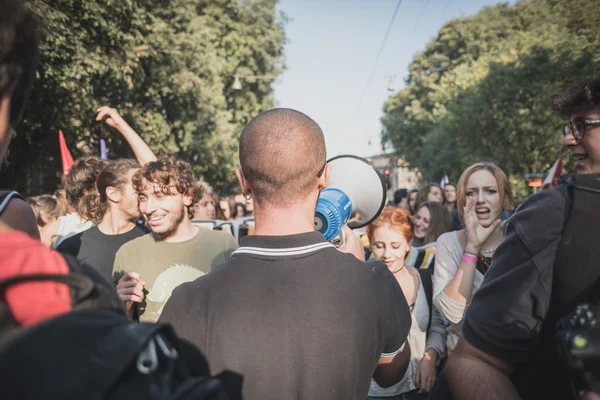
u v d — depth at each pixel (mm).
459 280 2307
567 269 1167
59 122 10898
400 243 2656
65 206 4152
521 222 1260
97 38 10734
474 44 35719
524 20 35438
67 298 715
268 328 1226
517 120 20766
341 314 1263
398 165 41344
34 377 602
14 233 761
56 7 9359
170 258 2484
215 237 2641
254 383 1202
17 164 11711
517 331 1192
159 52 12781
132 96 13102
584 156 1320
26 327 653
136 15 11234
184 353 1215
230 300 1253
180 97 15180
